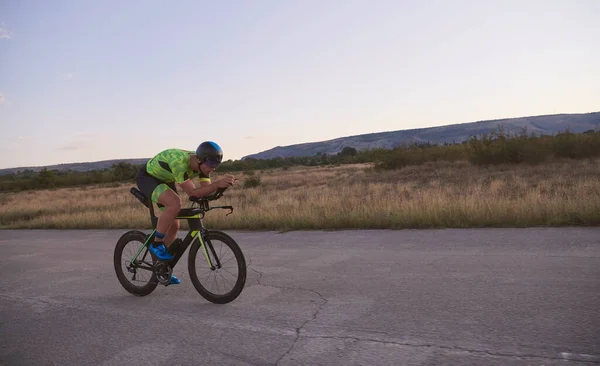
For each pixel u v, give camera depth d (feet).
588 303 12.39
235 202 63.77
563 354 9.50
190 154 15.15
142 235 16.97
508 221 27.07
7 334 13.96
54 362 11.47
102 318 14.82
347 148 416.87
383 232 28.48
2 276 23.22
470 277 16.08
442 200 33.40
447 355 9.93
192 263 15.79
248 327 12.80
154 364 10.85
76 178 272.72
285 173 186.91
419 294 14.60
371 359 10.09
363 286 16.10
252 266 20.95
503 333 10.86
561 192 39.81
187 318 14.06
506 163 88.99
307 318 13.15
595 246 19.31
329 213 34.30
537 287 14.24
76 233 42.96
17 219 69.62
